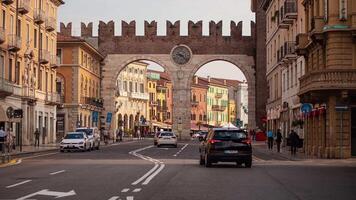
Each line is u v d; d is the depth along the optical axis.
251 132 87.81
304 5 47.31
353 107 38.53
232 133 29.19
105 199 15.18
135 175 23.33
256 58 88.69
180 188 18.27
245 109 155.25
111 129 93.69
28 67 60.41
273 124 73.69
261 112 86.25
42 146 59.81
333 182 21.05
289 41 56.97
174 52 92.31
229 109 182.50
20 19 57.97
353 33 37.75
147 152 49.91
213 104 171.00
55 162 33.25
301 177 23.25
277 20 67.38
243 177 22.97
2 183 19.73
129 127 130.25
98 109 90.88
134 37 92.81
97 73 92.62
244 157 28.89
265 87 86.12
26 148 54.16
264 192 17.30
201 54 92.06
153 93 146.25
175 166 29.84
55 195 16.09
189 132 91.62
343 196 16.38
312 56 44.91
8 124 46.84
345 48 38.22
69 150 51.69
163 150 54.91
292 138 44.34
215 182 20.52
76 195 16.09
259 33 86.62
